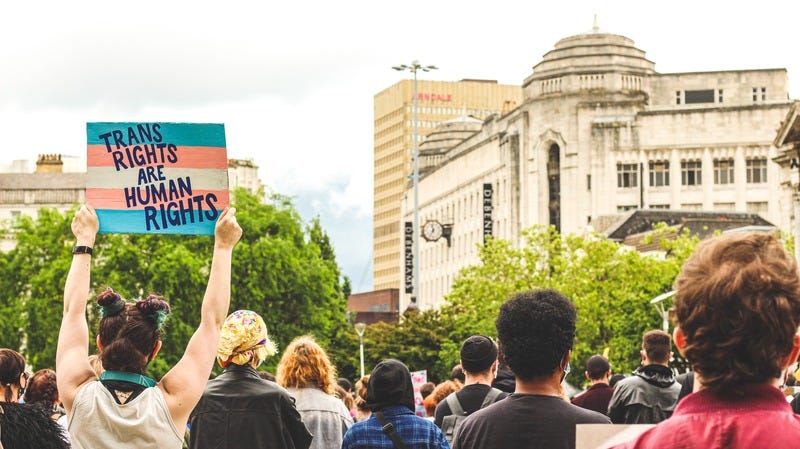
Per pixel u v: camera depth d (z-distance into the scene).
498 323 7.27
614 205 115.44
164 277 74.12
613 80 117.56
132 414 7.15
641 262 67.06
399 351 79.69
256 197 82.12
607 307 66.12
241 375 10.69
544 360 7.12
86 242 7.91
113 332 7.35
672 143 115.62
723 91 135.00
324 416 11.86
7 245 139.50
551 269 74.31
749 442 4.04
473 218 137.25
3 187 146.25
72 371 7.41
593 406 14.38
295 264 78.19
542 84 118.69
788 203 87.81
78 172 153.75
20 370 9.29
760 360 4.14
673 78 134.75
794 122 56.06
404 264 154.25
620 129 115.56
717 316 4.18
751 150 114.81
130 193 8.05
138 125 8.03
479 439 7.09
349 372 83.12
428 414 16.50
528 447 6.96
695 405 4.21
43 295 78.88
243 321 10.70
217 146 8.07
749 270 4.19
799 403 10.41
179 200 8.04
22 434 7.49
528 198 119.06
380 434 9.23
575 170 116.06
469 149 139.12
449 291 148.12
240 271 77.88
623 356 63.88
